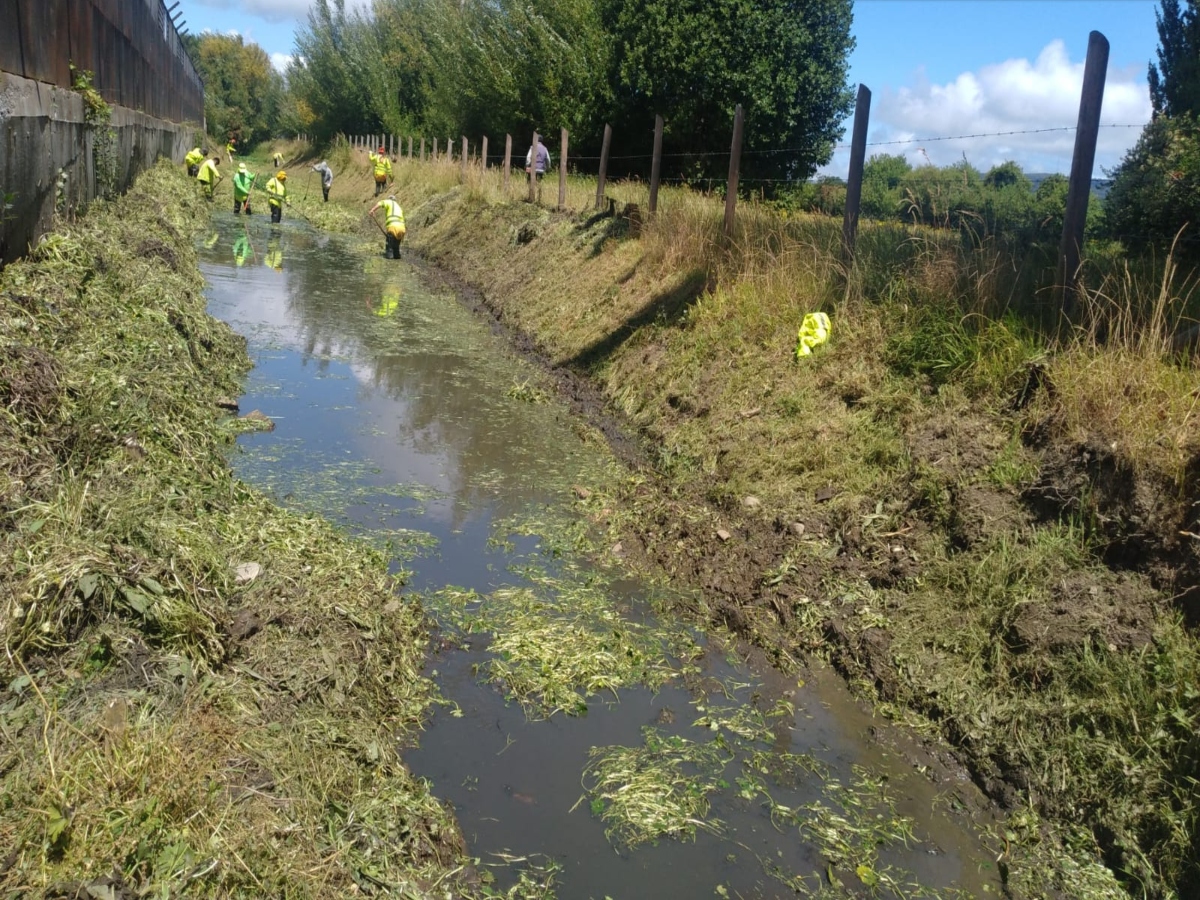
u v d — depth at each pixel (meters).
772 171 20.45
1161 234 7.86
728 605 5.52
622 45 20.36
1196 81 10.80
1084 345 5.62
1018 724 4.24
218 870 2.78
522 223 15.94
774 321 8.16
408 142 35.53
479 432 8.37
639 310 10.30
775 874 3.57
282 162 54.06
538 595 5.55
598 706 4.56
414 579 5.59
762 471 6.65
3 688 3.27
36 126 8.46
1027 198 9.27
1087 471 4.90
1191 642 4.06
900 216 10.17
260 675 3.97
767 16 18.81
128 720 3.20
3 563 3.70
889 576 5.32
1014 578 4.82
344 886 3.04
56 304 6.70
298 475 6.94
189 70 39.53
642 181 19.56
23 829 2.69
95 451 5.25
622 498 7.01
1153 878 3.51
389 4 42.00
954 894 3.53
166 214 16.23
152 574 4.00
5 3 8.49
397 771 3.86
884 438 6.27
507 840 3.63
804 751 4.32
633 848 3.64
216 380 8.66
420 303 14.30
